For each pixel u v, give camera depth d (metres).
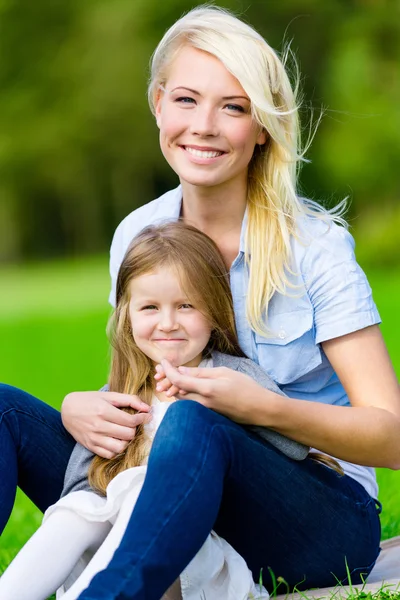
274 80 3.85
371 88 30.75
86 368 13.71
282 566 3.60
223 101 3.81
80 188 37.12
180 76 3.86
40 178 37.22
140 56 34.31
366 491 3.76
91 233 37.91
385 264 27.25
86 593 2.85
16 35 35.88
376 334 3.72
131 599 2.85
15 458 3.62
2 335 17.89
